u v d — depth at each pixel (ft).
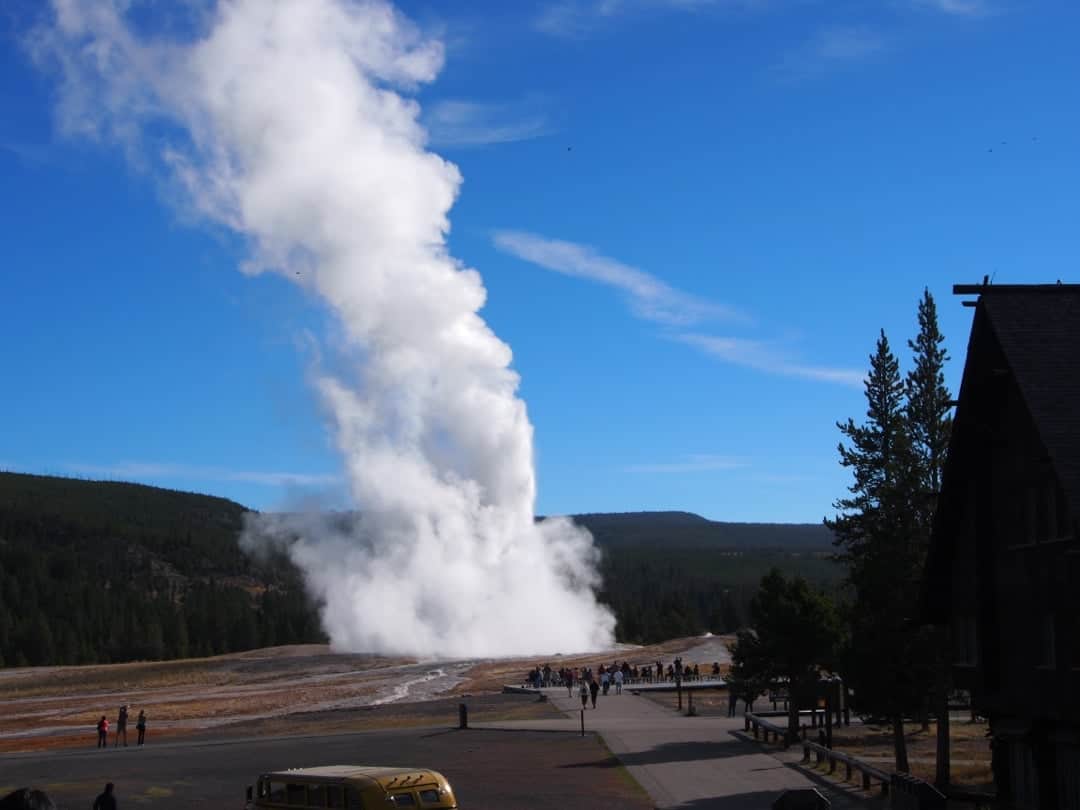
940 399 166.40
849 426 172.76
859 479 170.71
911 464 164.45
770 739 187.11
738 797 126.00
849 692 204.64
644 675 347.77
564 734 200.13
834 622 192.54
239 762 177.17
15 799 63.67
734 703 233.76
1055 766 110.11
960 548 128.16
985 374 116.57
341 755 181.06
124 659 620.08
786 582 202.39
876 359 172.24
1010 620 116.06
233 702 315.17
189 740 218.79
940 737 144.56
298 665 446.60
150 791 148.05
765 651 195.62
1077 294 115.55
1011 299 114.73
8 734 250.98
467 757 173.47
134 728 254.68
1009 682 115.96
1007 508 116.57
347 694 325.83
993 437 118.62
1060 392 106.01
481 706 271.69
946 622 131.75
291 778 98.07
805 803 99.66
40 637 595.88
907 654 147.64
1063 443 101.60
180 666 474.49
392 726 228.84
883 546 159.84
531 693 302.66
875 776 120.67
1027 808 113.60
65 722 278.46
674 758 163.73
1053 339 111.04
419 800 94.58
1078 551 97.81
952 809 115.75
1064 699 105.40
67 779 161.79
